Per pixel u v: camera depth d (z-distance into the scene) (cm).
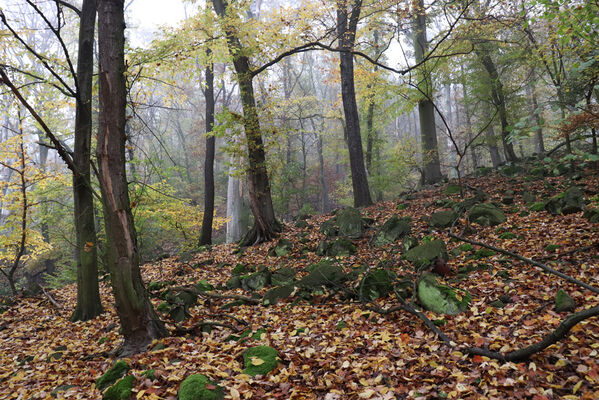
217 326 602
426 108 1855
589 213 745
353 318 551
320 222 1377
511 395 315
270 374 405
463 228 885
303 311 630
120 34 529
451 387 340
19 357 618
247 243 1297
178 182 3259
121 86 525
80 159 780
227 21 1027
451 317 493
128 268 520
